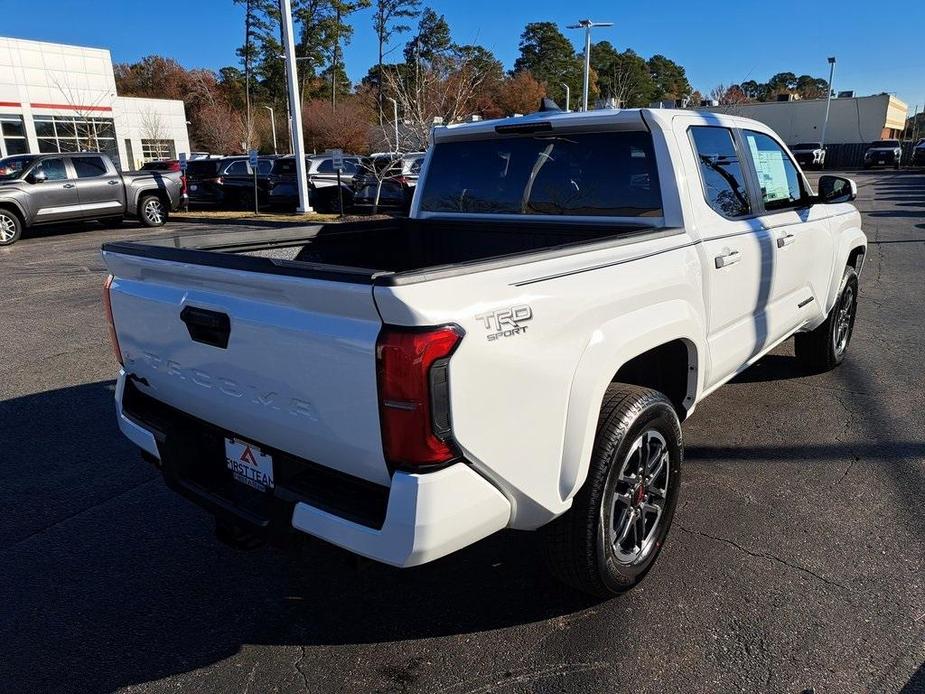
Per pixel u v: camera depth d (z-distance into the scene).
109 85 36.38
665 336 2.91
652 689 2.44
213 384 2.53
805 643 2.63
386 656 2.65
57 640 2.77
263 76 75.31
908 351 6.18
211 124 56.69
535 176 3.89
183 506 3.83
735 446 4.33
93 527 3.62
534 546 3.34
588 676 2.51
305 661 2.63
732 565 3.13
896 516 3.50
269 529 2.38
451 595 3.00
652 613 2.83
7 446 4.60
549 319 2.30
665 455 2.99
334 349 2.05
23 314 8.37
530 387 2.24
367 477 2.16
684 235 3.22
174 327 2.61
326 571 3.21
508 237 4.04
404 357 1.92
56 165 15.84
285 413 2.28
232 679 2.55
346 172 20.33
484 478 2.17
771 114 58.19
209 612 2.94
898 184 29.94
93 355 6.63
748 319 3.88
